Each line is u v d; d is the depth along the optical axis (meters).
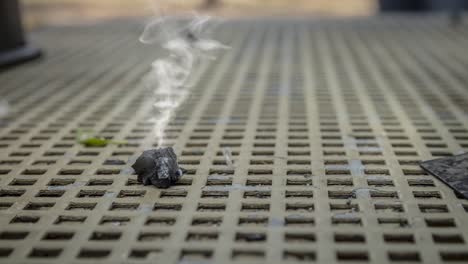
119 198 0.35
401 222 0.32
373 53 0.74
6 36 0.69
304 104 0.52
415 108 0.50
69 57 0.74
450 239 0.30
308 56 0.73
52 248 0.30
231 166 0.39
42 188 0.36
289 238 0.31
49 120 0.48
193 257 0.29
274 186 0.36
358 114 0.49
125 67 0.68
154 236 0.31
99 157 0.41
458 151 0.40
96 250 0.30
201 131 0.45
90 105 0.52
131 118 0.49
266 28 0.97
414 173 0.37
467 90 0.55
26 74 0.65
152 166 0.36
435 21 1.00
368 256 0.29
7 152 0.42
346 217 0.32
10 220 0.32
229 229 0.31
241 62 0.70
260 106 0.51
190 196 0.35
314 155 0.40
